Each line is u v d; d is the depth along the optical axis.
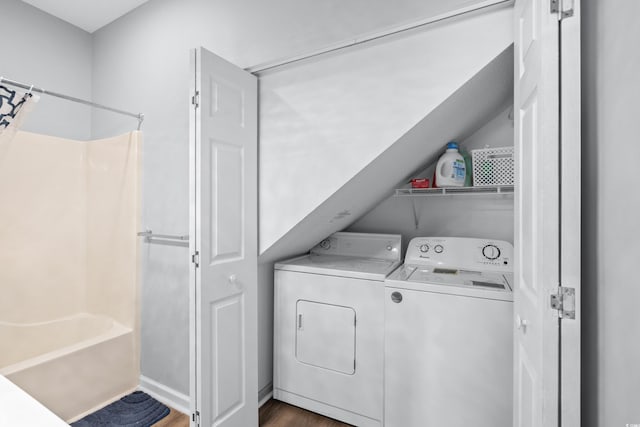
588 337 0.86
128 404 2.14
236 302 1.71
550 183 0.79
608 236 0.74
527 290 1.01
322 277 1.93
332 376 1.90
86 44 2.71
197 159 1.49
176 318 2.12
